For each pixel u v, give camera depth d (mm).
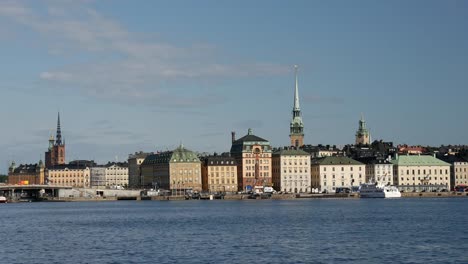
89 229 185375
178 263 118500
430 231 167500
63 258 125562
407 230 170875
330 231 170375
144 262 119812
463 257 122562
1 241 155125
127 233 171000
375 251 130875
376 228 177750
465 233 161375
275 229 177500
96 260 122750
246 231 172250
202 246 140750
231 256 125750
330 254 127375
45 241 154125
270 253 129250
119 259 123500
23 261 122750
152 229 182250
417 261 118625
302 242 146250
